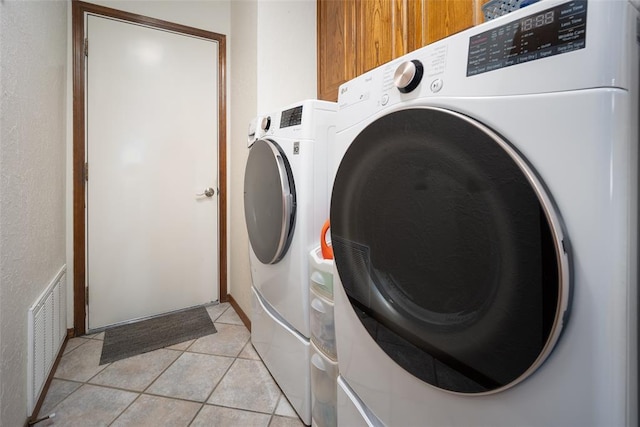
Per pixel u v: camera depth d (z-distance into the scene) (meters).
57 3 1.51
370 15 1.39
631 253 0.35
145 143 1.99
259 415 1.17
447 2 1.04
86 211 1.83
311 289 1.01
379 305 0.63
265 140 1.25
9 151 0.93
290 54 1.74
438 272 0.51
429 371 0.53
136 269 1.99
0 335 0.86
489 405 0.45
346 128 0.73
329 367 0.93
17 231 0.99
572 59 0.36
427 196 0.52
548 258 0.37
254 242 1.36
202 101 2.16
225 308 2.19
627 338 0.35
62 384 1.34
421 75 0.55
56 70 1.49
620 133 0.34
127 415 1.16
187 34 2.09
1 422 0.87
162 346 1.67
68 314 1.78
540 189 0.38
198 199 2.19
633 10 0.35
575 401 0.36
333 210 0.76
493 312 0.43
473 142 0.44
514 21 0.42
